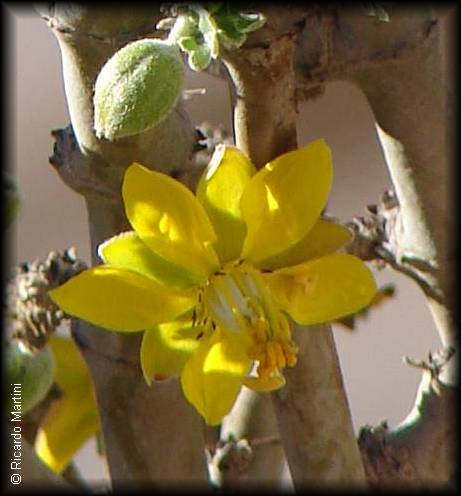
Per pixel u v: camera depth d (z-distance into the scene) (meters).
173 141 0.29
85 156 0.29
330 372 0.30
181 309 0.29
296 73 0.30
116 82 0.28
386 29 0.30
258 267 0.29
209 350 0.29
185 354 0.29
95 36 0.29
